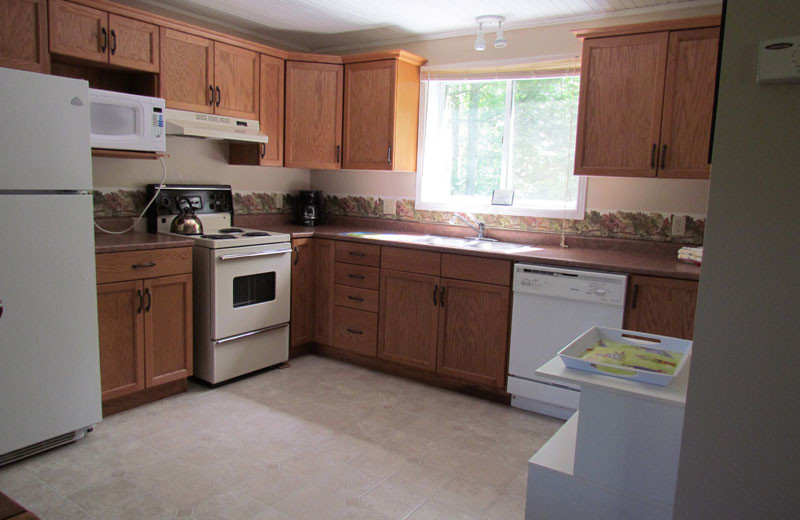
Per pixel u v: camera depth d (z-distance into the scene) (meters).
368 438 2.67
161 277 2.90
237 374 3.34
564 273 2.85
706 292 1.21
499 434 2.76
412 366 3.46
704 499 1.25
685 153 2.81
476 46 3.40
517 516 2.07
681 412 1.28
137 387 2.86
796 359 1.15
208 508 2.05
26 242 2.22
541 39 3.51
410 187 4.07
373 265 3.56
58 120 2.26
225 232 3.62
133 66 2.99
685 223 3.10
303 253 3.76
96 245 2.66
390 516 2.04
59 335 2.36
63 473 2.25
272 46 4.17
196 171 3.72
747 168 1.16
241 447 2.53
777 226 1.14
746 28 1.13
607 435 1.38
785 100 1.11
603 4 3.14
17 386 2.25
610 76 2.97
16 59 2.55
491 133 3.80
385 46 4.15
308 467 2.37
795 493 1.17
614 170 3.01
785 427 1.17
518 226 3.65
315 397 3.16
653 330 2.67
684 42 2.76
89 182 2.39
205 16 3.64
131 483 2.20
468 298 3.19
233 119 3.50
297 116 3.89
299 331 3.81
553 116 3.55
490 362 3.15
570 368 1.48
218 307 3.16
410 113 3.90
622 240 3.30
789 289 1.14
